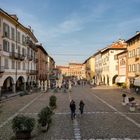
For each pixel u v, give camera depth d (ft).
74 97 143.95
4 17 150.30
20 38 189.67
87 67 518.37
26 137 50.21
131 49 203.62
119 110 89.92
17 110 91.09
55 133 55.88
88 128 60.70
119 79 232.53
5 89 171.22
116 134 54.75
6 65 156.35
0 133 56.03
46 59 353.51
